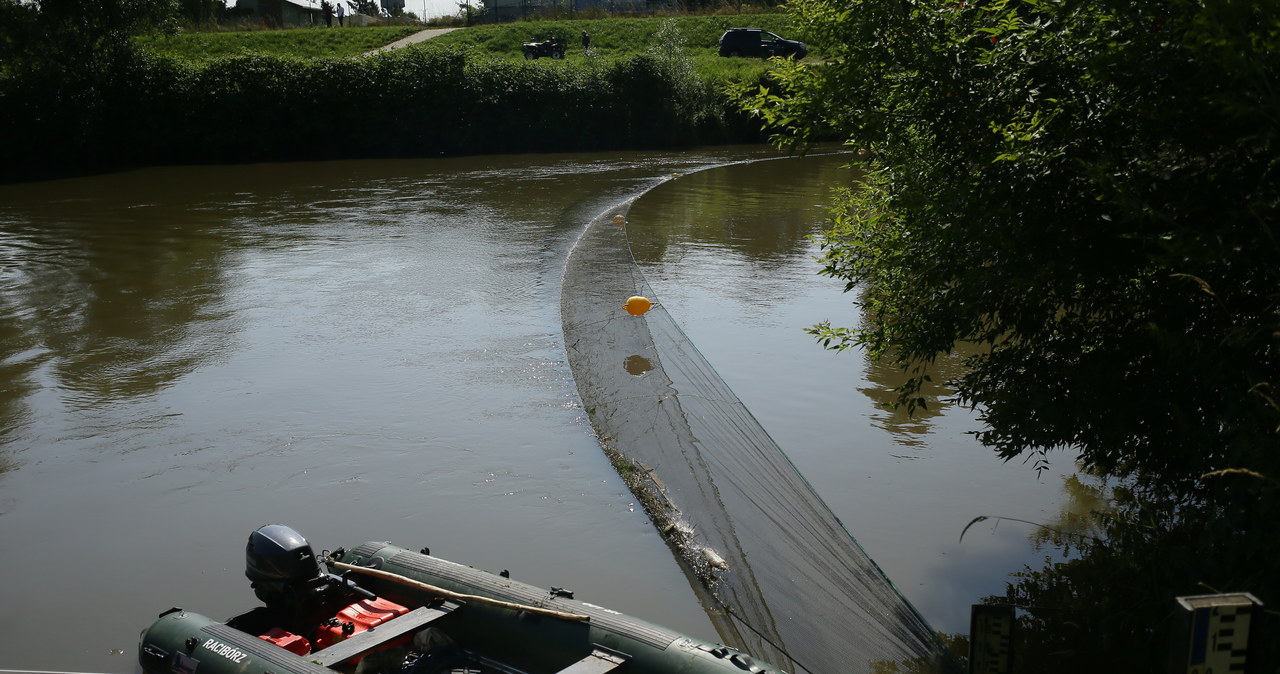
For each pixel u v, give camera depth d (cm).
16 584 642
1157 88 516
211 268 1597
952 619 583
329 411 950
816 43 657
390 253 1734
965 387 676
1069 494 768
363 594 541
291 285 1480
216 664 468
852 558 569
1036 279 561
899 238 684
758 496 672
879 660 493
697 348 1148
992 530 704
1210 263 488
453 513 740
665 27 4303
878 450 855
